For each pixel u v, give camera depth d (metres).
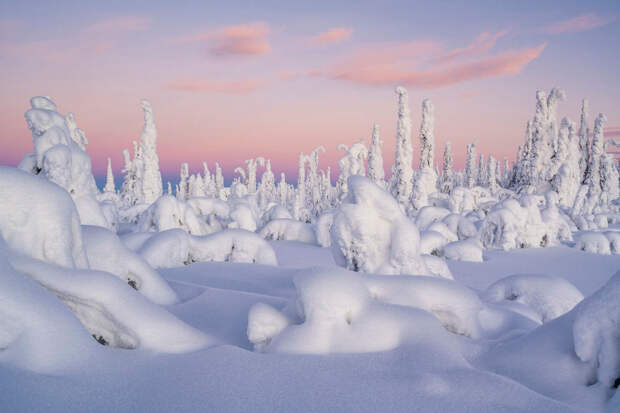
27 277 2.92
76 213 3.73
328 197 49.91
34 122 6.70
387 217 5.80
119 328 3.13
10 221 3.22
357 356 2.88
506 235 15.24
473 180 58.06
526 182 39.19
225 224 16.27
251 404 2.26
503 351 3.16
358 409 2.21
